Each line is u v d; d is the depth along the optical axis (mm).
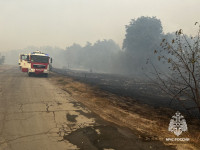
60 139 4605
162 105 9305
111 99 9812
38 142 4387
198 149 4371
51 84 14398
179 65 5953
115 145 4395
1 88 11273
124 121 6238
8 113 6465
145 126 5836
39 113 6641
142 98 11078
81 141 4539
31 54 18828
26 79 16859
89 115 6707
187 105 9547
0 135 4660
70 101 8773
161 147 4398
